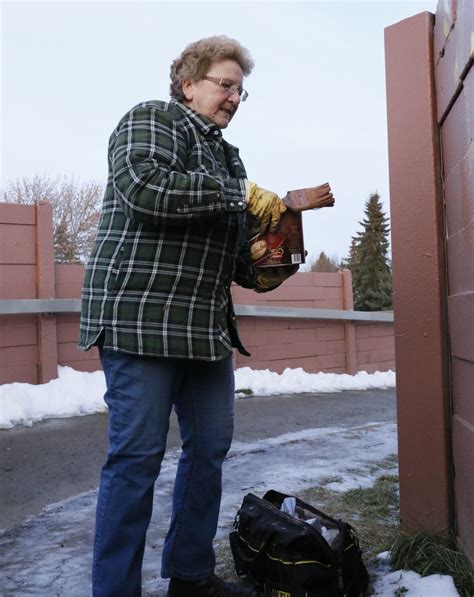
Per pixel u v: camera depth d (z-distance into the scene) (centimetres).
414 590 185
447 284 218
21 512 286
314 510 206
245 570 197
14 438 443
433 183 221
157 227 164
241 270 195
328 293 909
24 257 581
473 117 173
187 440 186
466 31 174
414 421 224
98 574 163
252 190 164
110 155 171
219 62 178
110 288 164
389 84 238
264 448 410
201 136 177
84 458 388
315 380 818
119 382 164
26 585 205
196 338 166
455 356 209
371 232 2705
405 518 225
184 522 184
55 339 590
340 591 176
